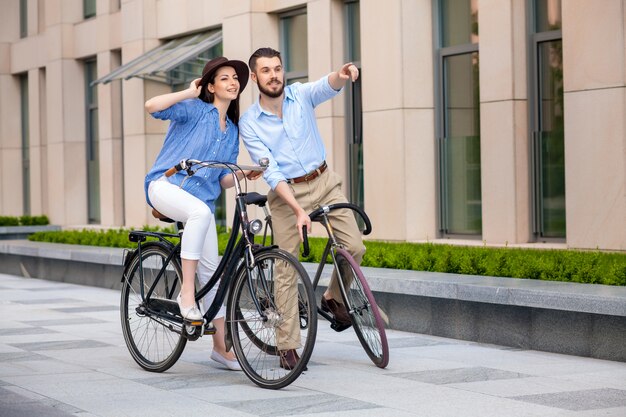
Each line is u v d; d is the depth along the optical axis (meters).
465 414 6.14
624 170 12.20
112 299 13.93
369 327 7.75
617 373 7.55
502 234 13.95
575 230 12.73
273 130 7.88
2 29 30.86
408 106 15.55
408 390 6.91
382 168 15.87
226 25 19.72
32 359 8.53
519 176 13.84
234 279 7.30
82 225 26.98
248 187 19.03
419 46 15.59
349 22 17.34
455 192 15.50
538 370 7.70
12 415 6.10
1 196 30.98
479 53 14.14
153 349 7.95
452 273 10.49
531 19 13.78
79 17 27.42
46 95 28.80
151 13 23.20
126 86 23.73
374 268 11.24
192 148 7.62
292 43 19.03
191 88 7.60
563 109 13.44
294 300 7.23
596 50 12.41
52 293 14.89
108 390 7.07
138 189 23.52
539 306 8.55
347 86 17.34
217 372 7.83
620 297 7.93
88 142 27.55
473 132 15.16
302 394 6.83
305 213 7.46
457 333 9.49
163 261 7.87
